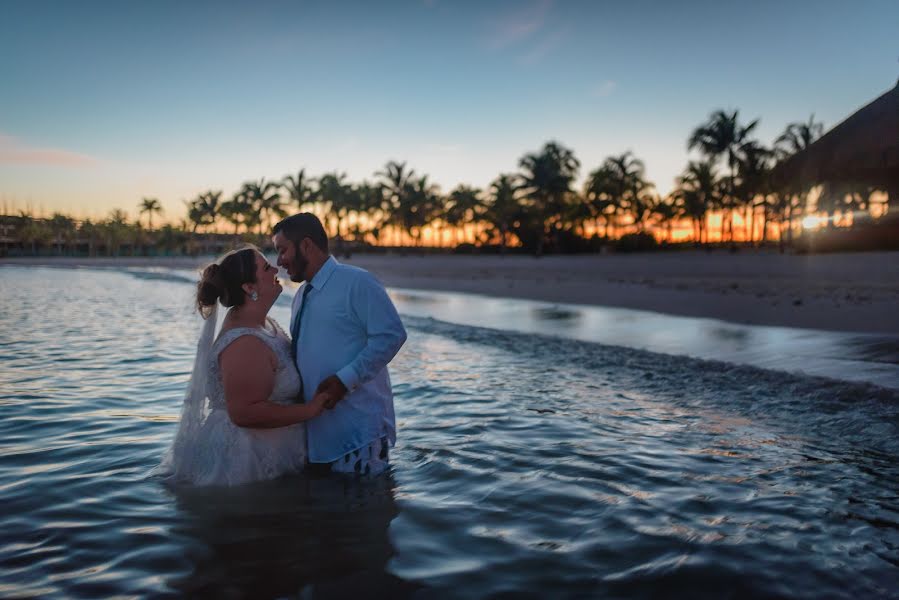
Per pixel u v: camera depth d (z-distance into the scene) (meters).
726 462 3.58
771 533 2.60
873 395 5.12
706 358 7.34
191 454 3.29
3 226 127.62
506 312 13.94
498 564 2.33
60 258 114.25
